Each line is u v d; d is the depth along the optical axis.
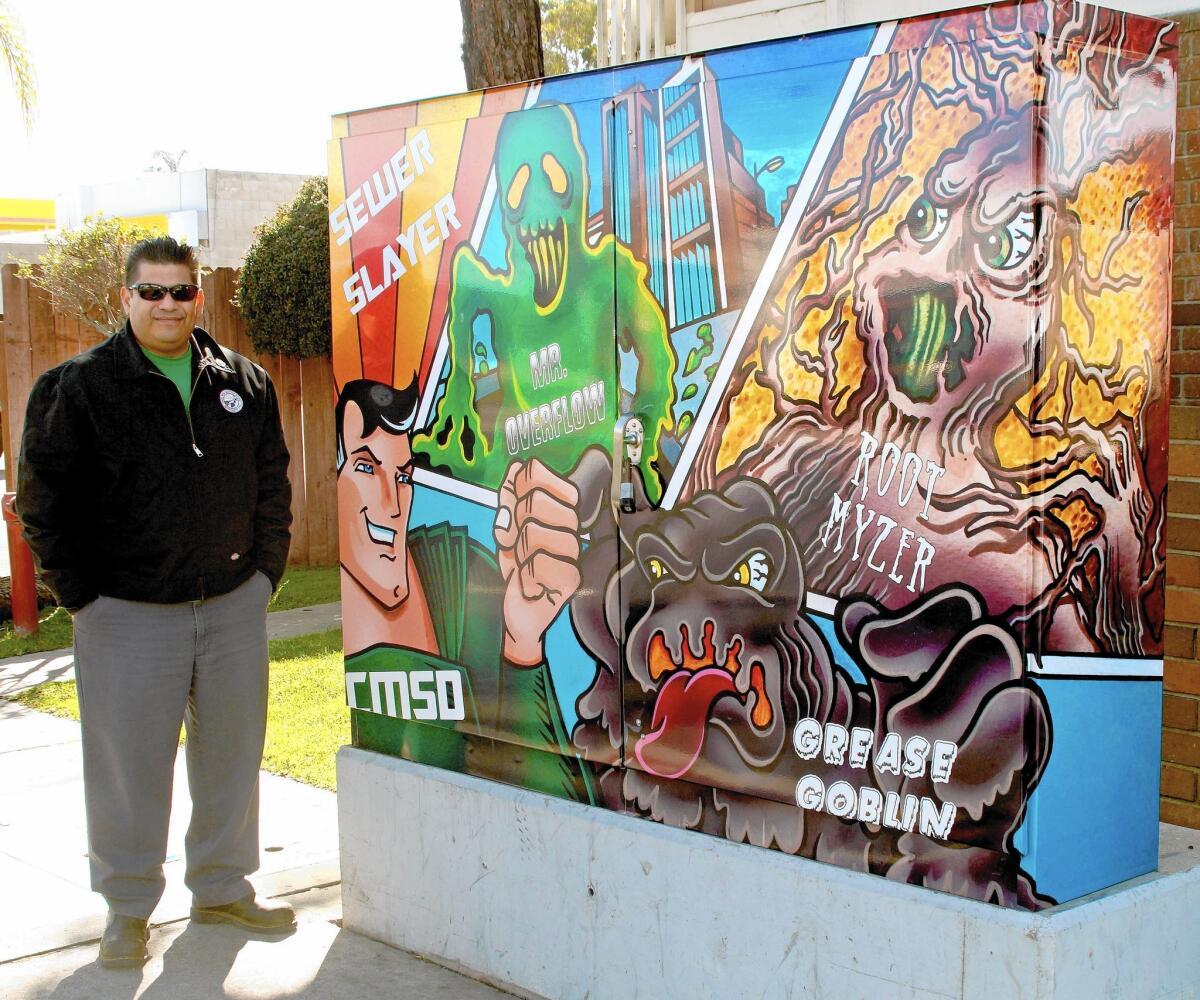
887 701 2.89
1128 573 2.89
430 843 3.93
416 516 3.93
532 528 3.62
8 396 9.77
